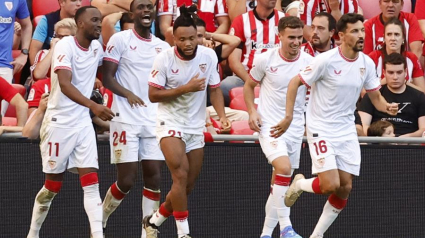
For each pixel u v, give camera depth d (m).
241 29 38.38
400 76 35.59
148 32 30.75
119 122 30.30
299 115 30.48
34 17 41.38
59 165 29.22
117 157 30.34
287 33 29.69
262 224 31.89
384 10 40.03
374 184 32.31
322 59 27.83
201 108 28.75
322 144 28.20
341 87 28.08
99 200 29.14
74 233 31.47
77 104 29.08
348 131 28.55
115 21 34.91
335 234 32.41
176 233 31.95
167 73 28.25
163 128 28.22
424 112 35.56
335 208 29.33
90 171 29.09
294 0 41.44
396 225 32.44
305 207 32.38
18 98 31.86
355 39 27.61
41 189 30.02
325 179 28.09
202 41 31.86
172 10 40.50
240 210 31.80
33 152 31.02
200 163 29.02
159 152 30.69
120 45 30.31
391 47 38.12
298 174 30.42
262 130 30.12
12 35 38.31
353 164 28.61
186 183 28.30
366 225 32.38
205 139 31.23
